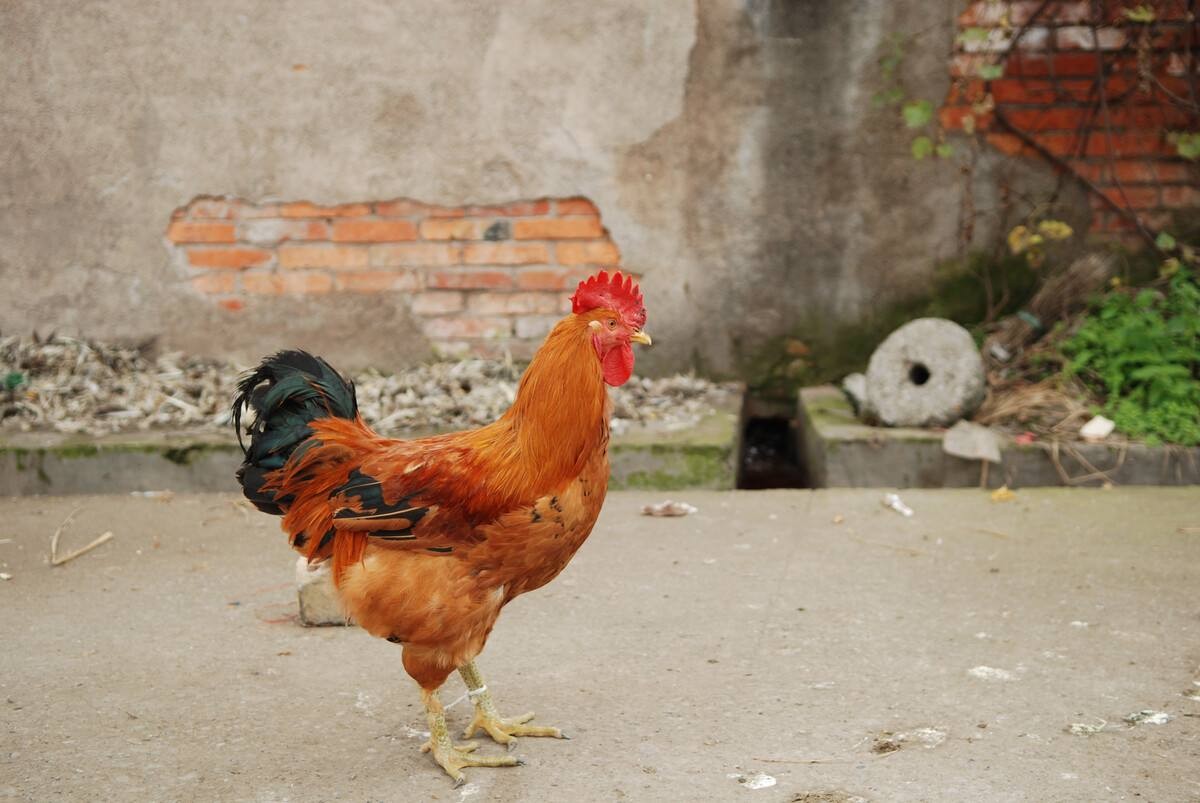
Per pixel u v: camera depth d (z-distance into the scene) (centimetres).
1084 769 336
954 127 725
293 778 343
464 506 326
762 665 416
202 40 742
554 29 733
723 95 735
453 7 734
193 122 754
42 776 342
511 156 752
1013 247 729
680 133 742
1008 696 385
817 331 764
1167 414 638
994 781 331
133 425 690
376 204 763
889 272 750
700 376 778
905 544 545
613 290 343
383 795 333
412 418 693
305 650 439
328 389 365
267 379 371
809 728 367
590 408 330
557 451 329
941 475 634
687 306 768
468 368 757
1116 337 671
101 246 771
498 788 336
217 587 507
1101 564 507
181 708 388
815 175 741
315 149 756
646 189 752
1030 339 718
